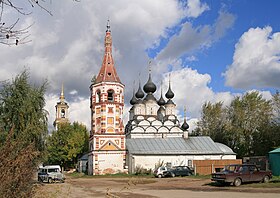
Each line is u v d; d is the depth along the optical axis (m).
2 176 8.12
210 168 51.31
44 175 40.81
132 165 56.72
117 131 56.75
